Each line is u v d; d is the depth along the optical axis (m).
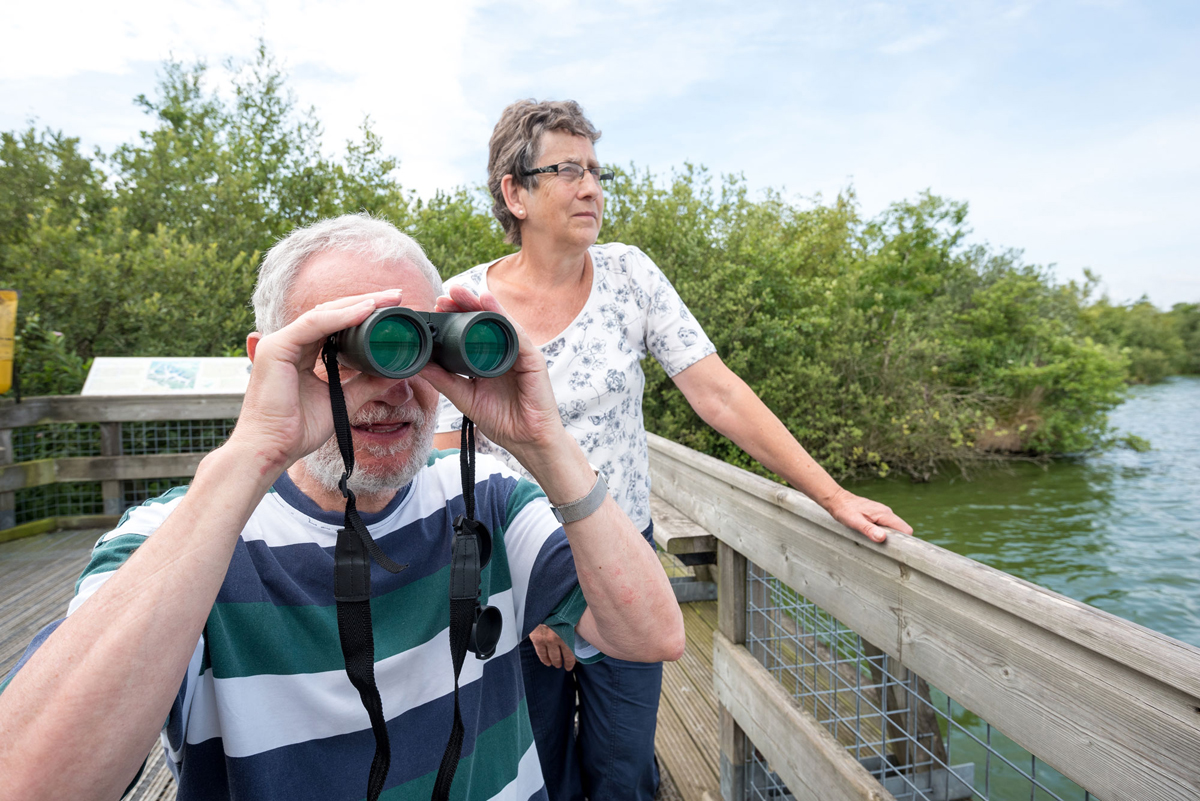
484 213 12.30
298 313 0.85
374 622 0.90
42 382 5.29
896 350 12.18
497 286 1.68
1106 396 13.44
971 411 12.67
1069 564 7.59
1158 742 0.77
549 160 1.53
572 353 1.60
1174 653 0.74
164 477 4.53
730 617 2.00
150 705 0.63
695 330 1.67
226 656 0.80
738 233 11.50
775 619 2.17
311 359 0.78
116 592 0.64
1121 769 0.81
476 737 0.95
